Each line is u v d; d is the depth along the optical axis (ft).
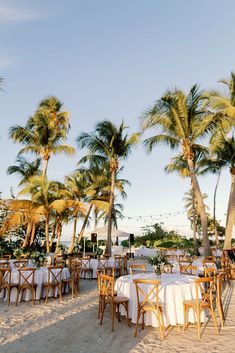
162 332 15.99
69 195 59.16
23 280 25.31
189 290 18.56
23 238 72.79
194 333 16.65
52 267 25.90
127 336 16.31
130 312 18.52
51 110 70.69
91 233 57.67
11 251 54.19
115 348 14.61
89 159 58.34
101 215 83.10
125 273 40.83
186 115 46.96
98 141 57.93
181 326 17.76
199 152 51.98
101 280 20.11
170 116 47.80
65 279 27.91
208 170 70.54
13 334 16.76
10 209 55.52
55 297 26.89
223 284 32.19
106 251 53.72
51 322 19.10
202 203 45.16
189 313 18.07
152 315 17.67
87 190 68.64
